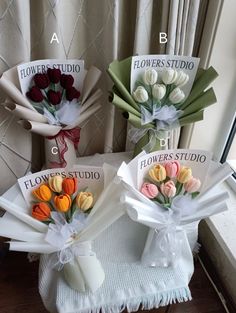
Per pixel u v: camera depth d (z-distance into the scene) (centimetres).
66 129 79
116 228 77
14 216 64
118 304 67
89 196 62
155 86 72
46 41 76
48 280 70
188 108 77
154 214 63
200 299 99
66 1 74
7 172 92
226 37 82
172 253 69
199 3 76
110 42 79
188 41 79
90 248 68
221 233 88
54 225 63
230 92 93
